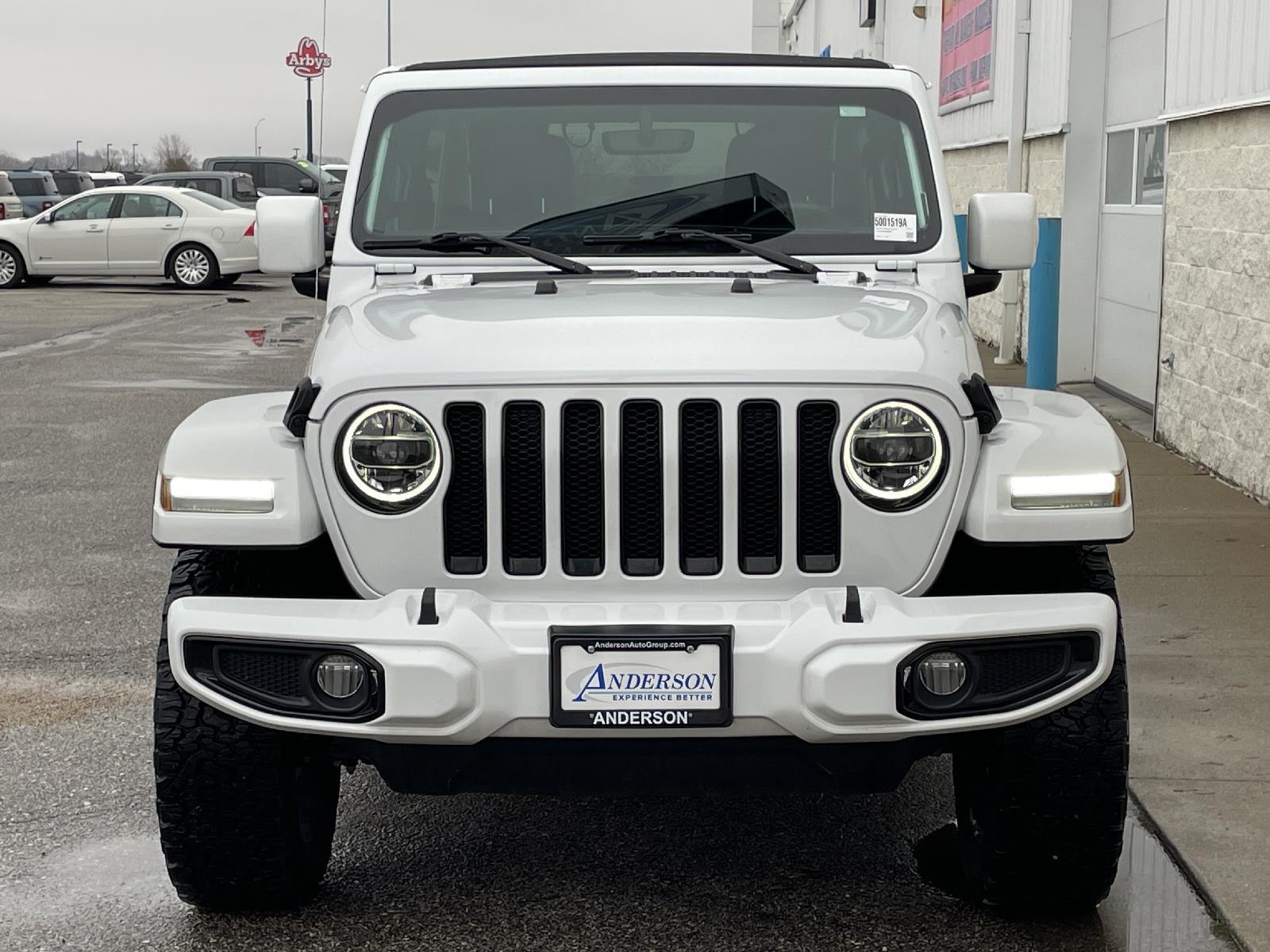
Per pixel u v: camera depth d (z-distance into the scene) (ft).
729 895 13.30
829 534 11.76
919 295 14.34
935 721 11.27
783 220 15.65
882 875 13.71
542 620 11.22
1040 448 11.97
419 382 11.54
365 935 12.55
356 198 15.84
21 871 13.73
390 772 11.92
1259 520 27.04
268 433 12.09
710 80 16.14
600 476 11.57
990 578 13.08
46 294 85.35
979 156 58.65
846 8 99.19
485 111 16.11
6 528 27.45
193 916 12.89
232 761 12.05
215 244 89.51
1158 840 14.28
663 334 12.03
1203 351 32.19
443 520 11.62
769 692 11.12
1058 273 38.42
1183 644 20.01
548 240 15.53
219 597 11.66
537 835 14.70
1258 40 28.73
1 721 17.56
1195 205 32.78
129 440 36.86
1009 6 52.80
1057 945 12.30
